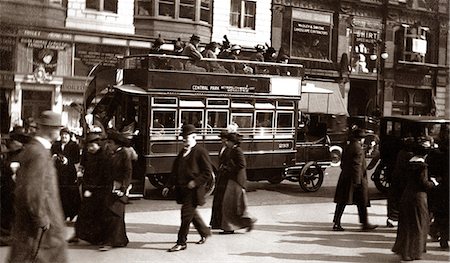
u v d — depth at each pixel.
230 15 22.19
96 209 7.07
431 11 23.61
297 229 8.88
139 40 18.75
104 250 6.92
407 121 12.29
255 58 13.83
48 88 16.56
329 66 23.14
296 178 13.48
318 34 23.53
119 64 11.69
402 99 23.52
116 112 11.14
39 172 4.73
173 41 17.95
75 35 17.30
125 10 18.83
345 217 10.21
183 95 11.06
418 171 7.09
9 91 15.84
